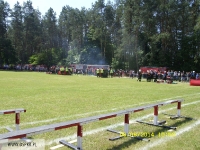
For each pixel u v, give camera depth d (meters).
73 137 5.80
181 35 49.75
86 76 40.72
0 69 62.53
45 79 29.12
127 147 5.14
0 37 65.81
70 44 77.06
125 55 53.12
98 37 65.19
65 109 9.32
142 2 48.97
